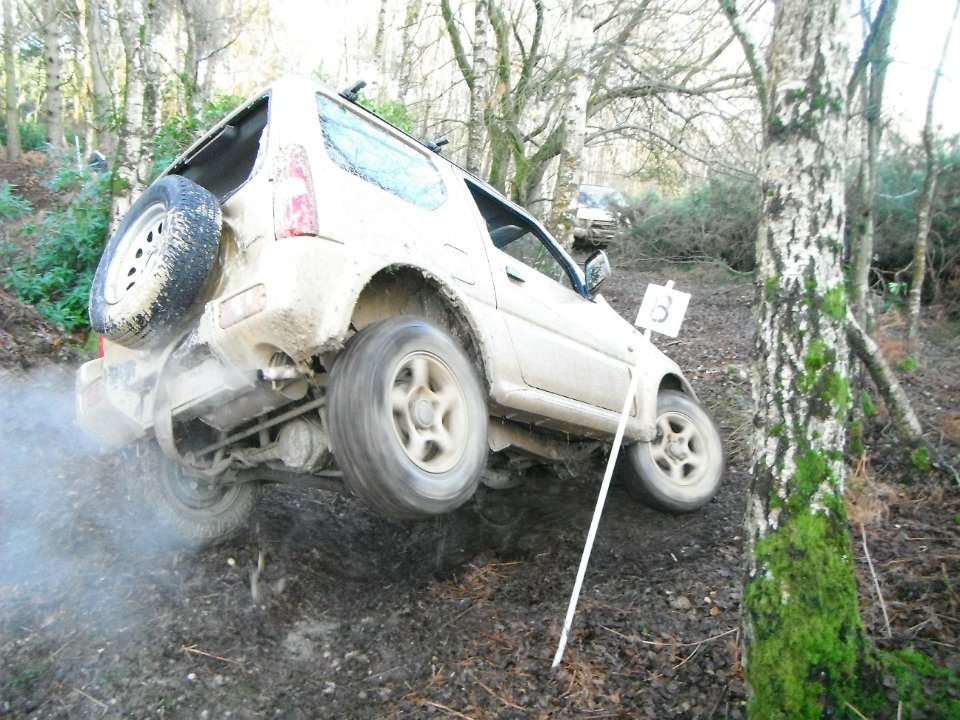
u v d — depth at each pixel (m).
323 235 3.00
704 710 3.08
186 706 3.09
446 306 3.60
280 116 3.27
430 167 4.07
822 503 2.96
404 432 3.04
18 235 7.64
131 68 7.27
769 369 3.09
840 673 2.79
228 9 20.88
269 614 3.83
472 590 4.31
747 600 2.99
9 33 19.12
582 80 8.14
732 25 4.66
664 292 4.42
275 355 2.91
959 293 10.15
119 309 3.04
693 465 5.25
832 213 3.06
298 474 3.91
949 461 5.27
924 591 3.73
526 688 3.32
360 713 3.21
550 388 4.09
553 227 8.25
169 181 3.17
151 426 3.36
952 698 2.84
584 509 5.36
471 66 12.03
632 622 3.76
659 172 10.47
